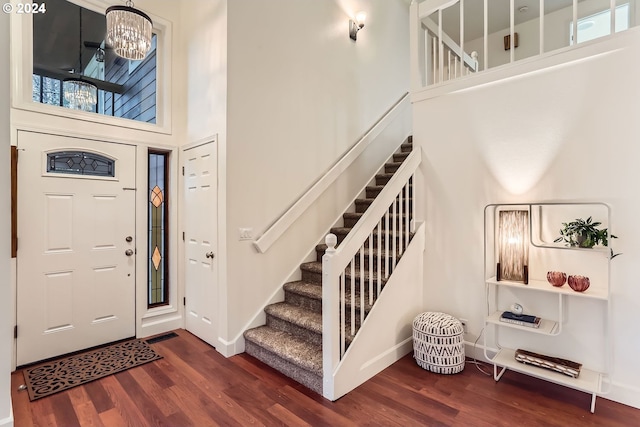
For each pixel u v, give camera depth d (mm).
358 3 4117
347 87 3971
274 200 3189
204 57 3135
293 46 3357
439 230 3002
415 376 2535
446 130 2949
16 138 2619
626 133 2117
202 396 2264
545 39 5148
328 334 2219
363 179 4117
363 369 2447
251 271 3004
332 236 2254
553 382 2389
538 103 2455
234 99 2873
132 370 2621
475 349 2797
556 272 2256
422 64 4371
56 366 2672
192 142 3326
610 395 2178
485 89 2719
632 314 2102
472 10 4973
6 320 1808
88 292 2996
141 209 3324
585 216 2275
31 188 2693
